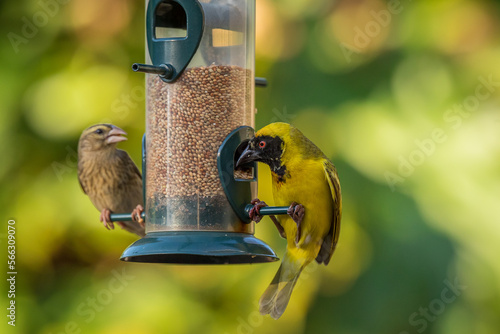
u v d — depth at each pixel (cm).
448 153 1227
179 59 859
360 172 1210
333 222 875
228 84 870
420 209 1191
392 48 1279
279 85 1262
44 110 1245
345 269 1208
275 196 872
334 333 1205
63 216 1248
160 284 1235
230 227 851
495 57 1294
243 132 872
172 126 867
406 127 1234
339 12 1281
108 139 1090
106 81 1266
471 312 1160
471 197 1200
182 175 858
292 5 1284
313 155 864
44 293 1245
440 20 1295
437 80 1268
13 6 1263
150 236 851
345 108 1241
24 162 1242
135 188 1112
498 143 1238
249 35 894
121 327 1212
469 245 1173
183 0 858
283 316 1230
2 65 1250
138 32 1282
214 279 1238
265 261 865
